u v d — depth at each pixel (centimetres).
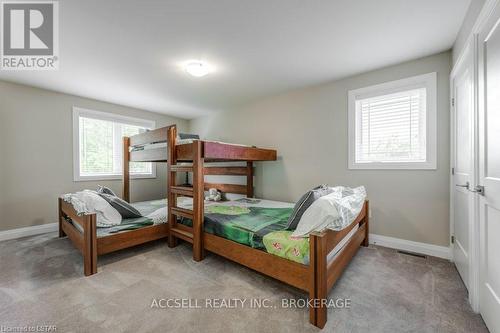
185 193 245
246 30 195
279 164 369
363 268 212
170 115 496
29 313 148
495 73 125
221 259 234
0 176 295
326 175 317
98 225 230
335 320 143
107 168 402
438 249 238
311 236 141
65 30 192
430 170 243
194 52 231
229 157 273
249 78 300
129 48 222
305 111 338
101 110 390
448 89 232
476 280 150
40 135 326
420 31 198
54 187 338
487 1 127
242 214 255
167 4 162
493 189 127
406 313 149
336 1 161
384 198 270
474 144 149
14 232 302
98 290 175
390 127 270
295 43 216
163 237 273
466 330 135
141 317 145
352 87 293
